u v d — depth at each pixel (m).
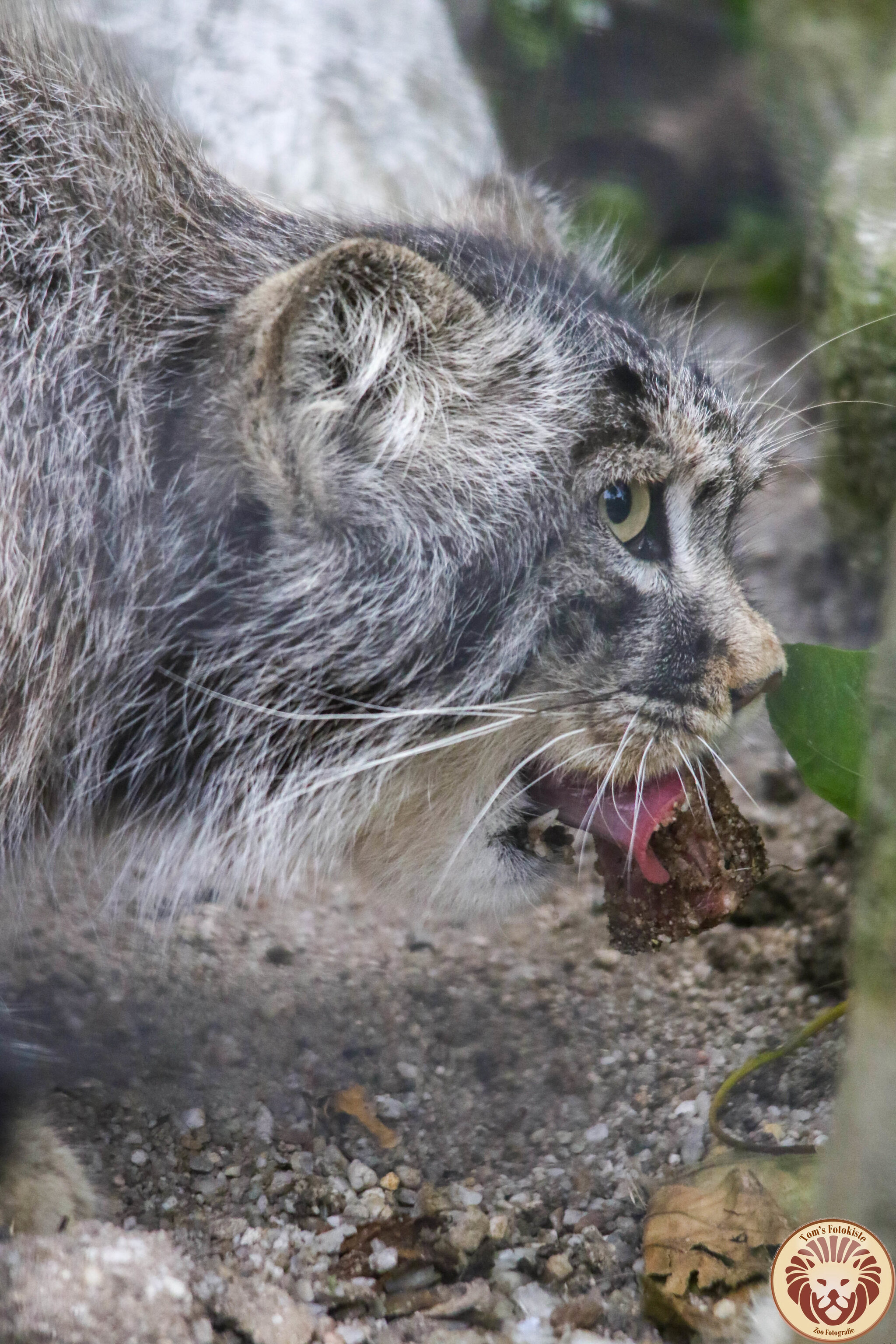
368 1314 5.24
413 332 5.62
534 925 7.93
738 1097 6.38
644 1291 5.27
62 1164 5.56
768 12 13.38
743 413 6.63
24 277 5.71
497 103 16.39
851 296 8.62
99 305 5.77
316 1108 6.39
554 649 5.94
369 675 5.71
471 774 6.17
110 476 5.64
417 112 13.70
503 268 6.50
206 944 7.68
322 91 13.12
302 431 5.35
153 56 11.79
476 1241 5.46
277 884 6.56
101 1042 6.77
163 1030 6.93
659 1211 5.50
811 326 10.33
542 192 8.87
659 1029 7.00
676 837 6.36
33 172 5.84
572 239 8.66
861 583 10.01
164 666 5.75
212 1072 6.62
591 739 6.06
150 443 5.65
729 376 7.30
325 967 7.58
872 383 8.59
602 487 5.98
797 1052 6.63
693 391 6.31
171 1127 6.19
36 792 5.91
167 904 7.24
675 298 13.97
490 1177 6.01
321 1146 6.14
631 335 6.46
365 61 13.98
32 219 5.78
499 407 5.89
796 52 12.95
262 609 5.61
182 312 5.86
